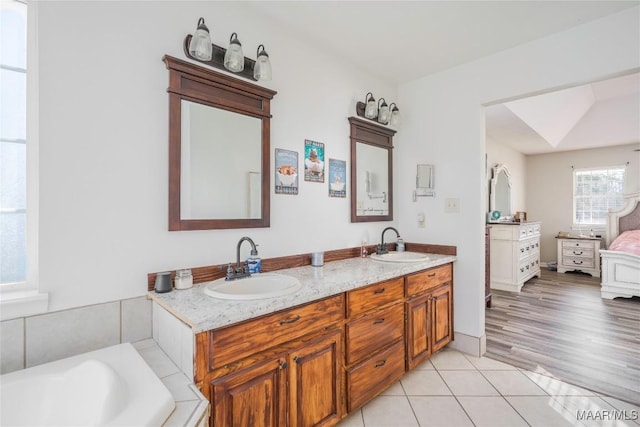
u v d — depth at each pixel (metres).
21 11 1.26
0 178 1.21
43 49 1.22
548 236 6.46
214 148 1.70
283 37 2.06
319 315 1.52
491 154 5.11
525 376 2.19
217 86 1.70
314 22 2.00
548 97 3.96
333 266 2.16
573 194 6.18
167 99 1.54
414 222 2.92
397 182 3.03
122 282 1.40
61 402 1.04
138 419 0.83
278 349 1.36
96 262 1.34
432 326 2.36
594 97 4.90
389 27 2.05
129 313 1.41
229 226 1.76
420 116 2.87
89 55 1.32
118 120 1.40
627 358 2.46
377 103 2.80
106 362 1.16
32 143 1.25
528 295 4.31
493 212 4.90
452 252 2.66
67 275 1.27
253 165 1.87
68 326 1.26
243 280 1.66
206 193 1.67
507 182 5.61
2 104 1.22
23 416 1.01
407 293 2.11
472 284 2.55
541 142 5.36
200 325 1.08
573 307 3.78
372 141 2.73
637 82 4.32
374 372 1.83
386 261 2.32
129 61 1.43
